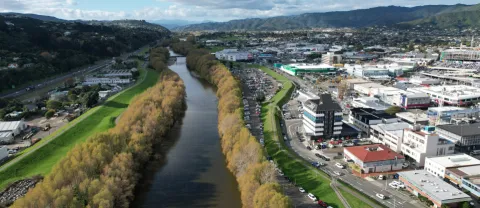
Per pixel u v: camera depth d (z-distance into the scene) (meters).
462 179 184.88
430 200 171.62
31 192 162.62
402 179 193.38
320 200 179.62
